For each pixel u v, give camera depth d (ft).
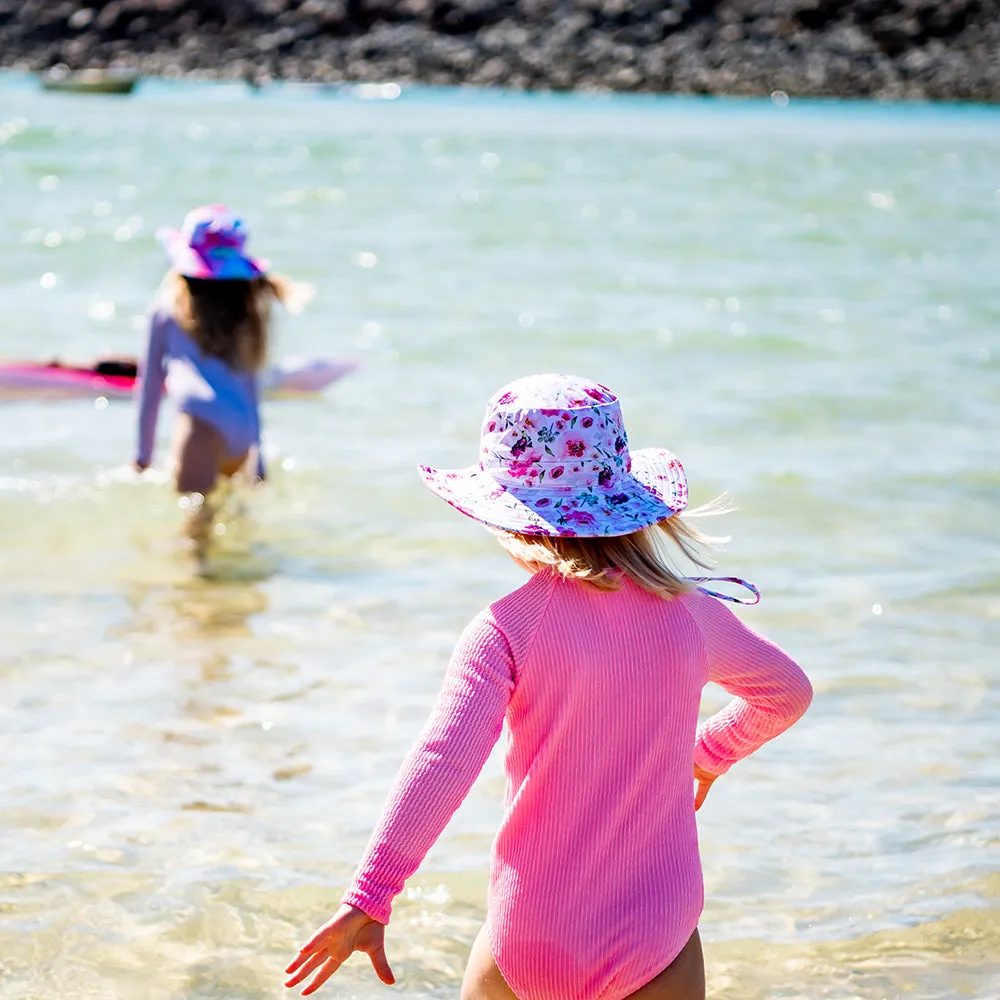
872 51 187.93
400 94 174.50
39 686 17.85
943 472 27.91
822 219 68.74
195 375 25.04
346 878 13.58
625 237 61.52
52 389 33.32
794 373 36.35
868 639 19.70
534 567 10.06
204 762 15.90
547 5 195.31
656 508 9.83
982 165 98.22
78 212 63.52
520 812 9.53
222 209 25.71
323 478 27.27
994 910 13.12
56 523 24.40
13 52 190.80
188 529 24.39
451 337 40.32
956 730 16.93
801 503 25.90
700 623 9.88
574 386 9.99
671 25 192.44
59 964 12.12
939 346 40.06
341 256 54.39
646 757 9.48
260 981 12.02
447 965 12.32
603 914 9.29
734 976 12.12
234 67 188.65
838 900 13.32
